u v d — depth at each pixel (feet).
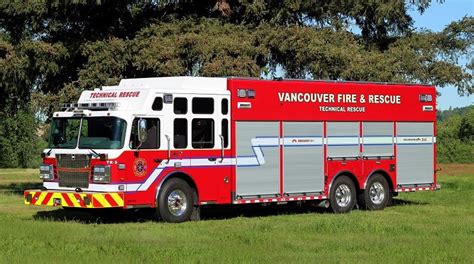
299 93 59.77
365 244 41.32
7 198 77.77
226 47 72.69
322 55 75.05
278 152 58.39
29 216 56.90
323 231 47.19
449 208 65.00
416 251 38.81
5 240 41.22
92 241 41.39
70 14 80.07
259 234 45.27
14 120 216.74
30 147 219.61
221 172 55.36
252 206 60.85
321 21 84.79
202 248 38.99
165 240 42.34
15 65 76.28
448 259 36.63
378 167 64.95
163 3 82.53
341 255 37.37
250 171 56.80
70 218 55.93
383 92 65.67
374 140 64.85
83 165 51.72
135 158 51.29
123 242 41.06
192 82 54.54
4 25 81.87
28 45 75.61
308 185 60.18
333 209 61.77
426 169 68.74
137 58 74.08
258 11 81.61
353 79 76.33
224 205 57.47
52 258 35.45
